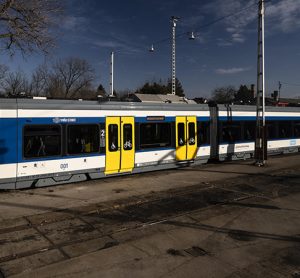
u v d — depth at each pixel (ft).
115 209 34.01
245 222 30.45
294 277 20.72
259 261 22.84
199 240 26.35
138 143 50.24
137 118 50.06
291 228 29.09
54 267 21.75
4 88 175.01
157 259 23.00
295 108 76.89
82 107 44.91
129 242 25.80
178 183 45.62
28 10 58.08
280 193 40.70
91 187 43.09
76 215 31.99
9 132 39.27
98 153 46.29
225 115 62.39
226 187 43.52
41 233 27.45
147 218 31.30
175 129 54.70
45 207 34.42
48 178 42.63
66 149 43.60
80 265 22.06
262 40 57.41
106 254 23.68
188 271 21.38
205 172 53.62
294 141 76.59
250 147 67.00
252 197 38.81
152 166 52.26
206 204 35.91
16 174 39.86
